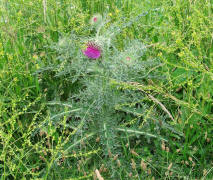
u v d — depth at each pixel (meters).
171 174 0.49
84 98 0.59
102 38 0.54
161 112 0.62
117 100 0.57
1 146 0.55
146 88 0.52
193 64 0.51
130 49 0.55
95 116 0.59
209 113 0.59
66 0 0.74
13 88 0.61
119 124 0.59
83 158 0.54
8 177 0.51
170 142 0.55
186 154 0.55
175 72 0.66
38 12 0.73
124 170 0.51
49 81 0.67
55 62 0.67
